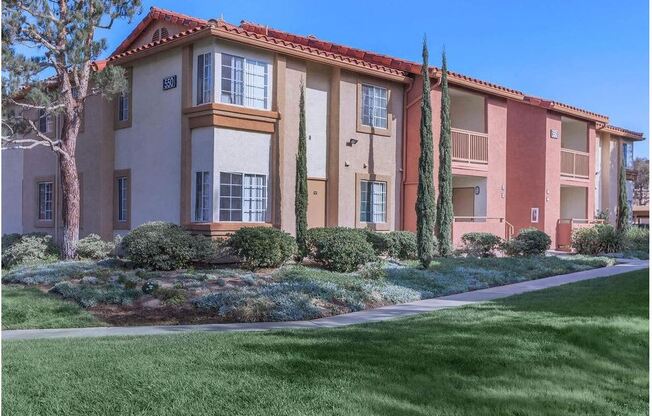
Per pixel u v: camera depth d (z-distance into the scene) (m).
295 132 16.61
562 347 7.66
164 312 10.45
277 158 15.95
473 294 13.02
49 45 15.48
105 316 10.25
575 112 24.62
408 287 13.02
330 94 17.78
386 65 19.47
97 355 7.11
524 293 12.79
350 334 8.43
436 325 8.98
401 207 19.47
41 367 6.57
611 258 20.17
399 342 7.84
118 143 18.05
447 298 12.54
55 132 20.55
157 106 16.59
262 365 6.69
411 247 17.30
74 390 5.81
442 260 17.02
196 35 14.87
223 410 5.34
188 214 15.46
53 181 20.73
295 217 16.17
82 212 18.78
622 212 23.91
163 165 16.33
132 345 7.71
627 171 32.56
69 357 7.01
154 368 6.54
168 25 18.02
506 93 21.94
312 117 17.34
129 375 6.27
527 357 7.23
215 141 14.88
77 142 19.06
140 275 12.58
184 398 5.62
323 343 7.80
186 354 7.16
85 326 9.70
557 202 23.86
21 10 15.07
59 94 16.19
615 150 31.55
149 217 16.77
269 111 15.79
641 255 21.91
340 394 5.78
